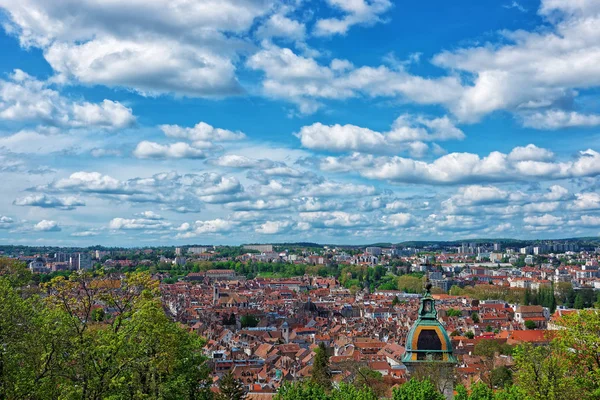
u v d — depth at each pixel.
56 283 118.69
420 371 152.50
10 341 105.31
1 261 166.12
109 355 110.62
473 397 127.81
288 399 135.12
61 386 108.31
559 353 126.06
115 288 128.12
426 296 161.00
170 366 120.44
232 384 176.75
